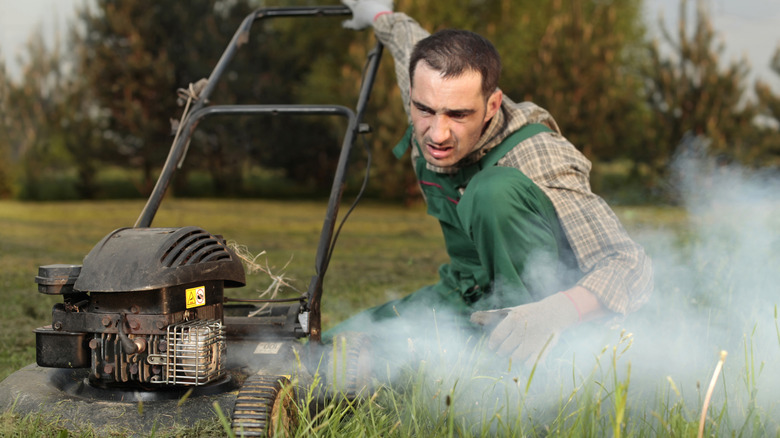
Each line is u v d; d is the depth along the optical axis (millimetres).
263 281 4855
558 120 12172
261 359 2088
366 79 2924
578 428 1679
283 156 18016
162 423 1680
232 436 1459
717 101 11992
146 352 1734
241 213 11352
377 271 5492
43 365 1817
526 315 1841
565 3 14648
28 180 14688
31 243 7125
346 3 3268
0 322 3520
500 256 2229
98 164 15703
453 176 2508
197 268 1792
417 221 10367
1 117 14453
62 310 1804
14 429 1682
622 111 13125
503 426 1726
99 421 1696
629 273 2031
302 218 10703
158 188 2436
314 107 2645
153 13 15586
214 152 17625
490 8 15344
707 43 12203
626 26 16156
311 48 17531
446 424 1837
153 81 15188
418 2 12641
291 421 1709
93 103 15344
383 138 12383
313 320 2197
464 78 2021
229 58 2930
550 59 12500
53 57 14742
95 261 1744
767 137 11758
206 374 1748
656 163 12211
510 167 2266
